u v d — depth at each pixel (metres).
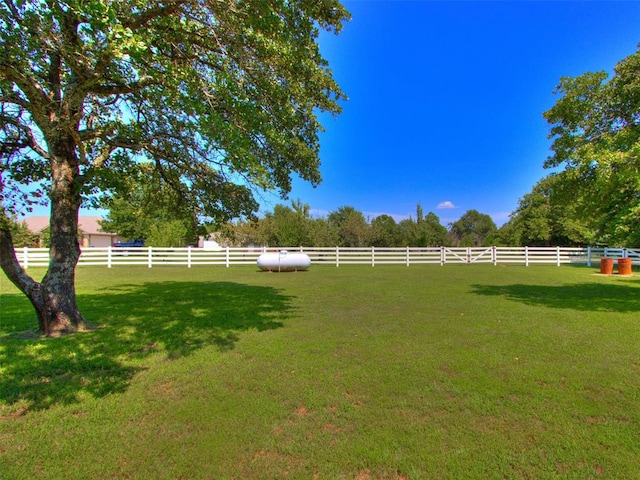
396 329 5.82
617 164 7.10
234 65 4.91
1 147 6.10
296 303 8.17
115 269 17.06
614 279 13.62
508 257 22.20
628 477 2.27
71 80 4.79
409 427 2.85
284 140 5.10
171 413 3.07
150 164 7.38
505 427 2.85
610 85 8.59
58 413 3.07
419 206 42.41
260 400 3.31
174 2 4.09
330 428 2.85
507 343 5.02
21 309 7.30
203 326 5.95
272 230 31.66
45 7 3.56
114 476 2.29
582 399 3.31
